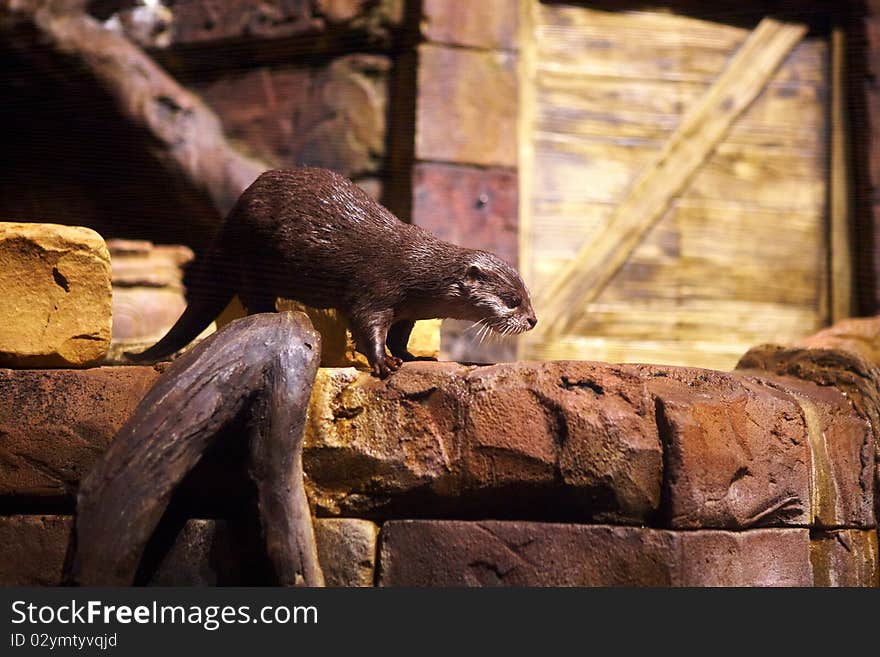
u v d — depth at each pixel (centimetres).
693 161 781
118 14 752
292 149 740
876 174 795
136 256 634
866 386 418
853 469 396
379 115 725
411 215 695
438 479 347
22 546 358
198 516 362
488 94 718
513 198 722
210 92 762
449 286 376
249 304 396
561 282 748
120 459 324
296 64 745
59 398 359
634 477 338
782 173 801
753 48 798
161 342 415
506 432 344
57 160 735
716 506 343
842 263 801
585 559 339
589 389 347
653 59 781
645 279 768
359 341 370
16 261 359
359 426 353
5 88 727
